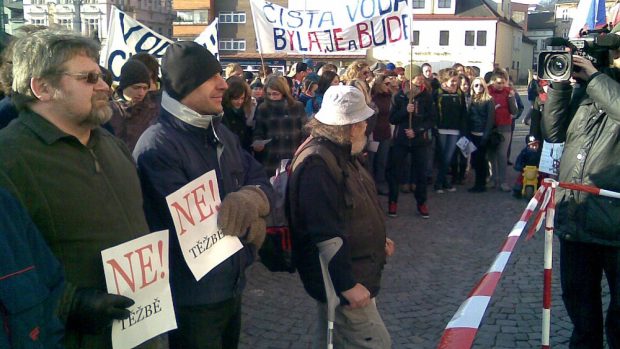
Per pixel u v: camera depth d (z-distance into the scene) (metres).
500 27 57.75
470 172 12.20
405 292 5.50
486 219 8.27
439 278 5.89
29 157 2.08
